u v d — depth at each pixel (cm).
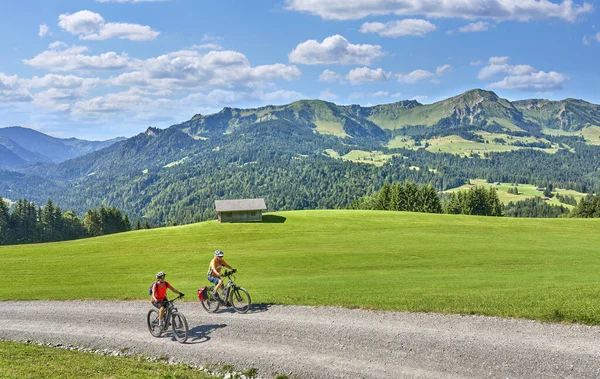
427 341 1736
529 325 1819
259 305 2352
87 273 4050
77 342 2062
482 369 1503
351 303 2259
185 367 1697
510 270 3616
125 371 1650
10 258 5297
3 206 16912
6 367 1705
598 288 2297
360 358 1645
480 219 8756
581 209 13700
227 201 9012
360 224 8119
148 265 4491
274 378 1569
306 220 8750
